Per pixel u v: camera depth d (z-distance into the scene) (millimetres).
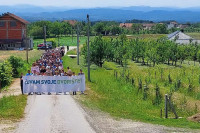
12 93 26078
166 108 20531
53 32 188375
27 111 19844
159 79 37531
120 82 33781
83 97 24875
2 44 98688
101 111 20609
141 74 42375
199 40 114000
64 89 26234
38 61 39500
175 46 67938
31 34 176750
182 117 20547
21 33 100500
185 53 68375
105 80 34844
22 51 86000
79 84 26422
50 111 19875
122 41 79688
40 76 25859
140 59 74188
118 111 21016
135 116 19859
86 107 21375
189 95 28391
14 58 38562
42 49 97562
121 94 27609
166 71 47125
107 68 57000
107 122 17875
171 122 18594
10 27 100188
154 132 16141
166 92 28688
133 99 25984
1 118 17984
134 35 175250
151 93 27828
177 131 16438
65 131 15758
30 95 25203
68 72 27969
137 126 17281
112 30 195250
